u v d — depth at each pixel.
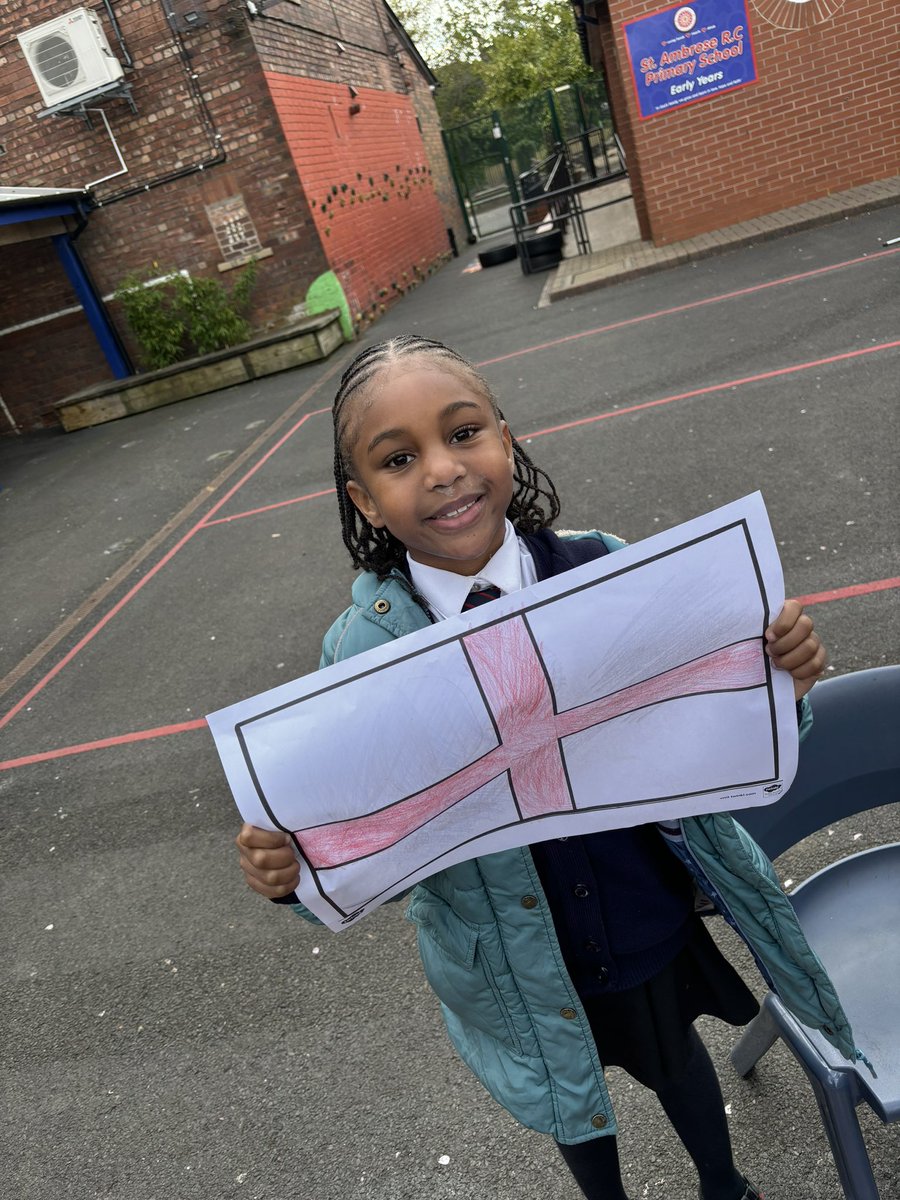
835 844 2.53
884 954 1.59
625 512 4.95
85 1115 2.44
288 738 0.99
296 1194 2.06
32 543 8.34
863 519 4.09
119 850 3.55
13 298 13.11
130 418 12.84
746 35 9.91
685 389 6.57
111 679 5.12
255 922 2.96
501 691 1.01
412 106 20.25
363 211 14.93
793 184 10.55
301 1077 2.36
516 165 23.38
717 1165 1.59
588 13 10.70
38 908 3.35
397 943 2.69
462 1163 2.02
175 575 6.43
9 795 4.21
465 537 1.05
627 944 1.30
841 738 1.61
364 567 1.23
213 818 3.58
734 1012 1.46
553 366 8.36
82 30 11.05
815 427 5.18
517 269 15.59
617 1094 2.08
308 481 7.57
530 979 1.25
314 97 13.45
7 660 5.89
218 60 11.62
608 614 1.00
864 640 3.30
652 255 11.02
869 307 6.90
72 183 12.45
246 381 12.59
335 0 15.70
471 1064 1.42
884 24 9.61
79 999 2.85
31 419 13.88
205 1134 2.28
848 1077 1.39
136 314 12.67
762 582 1.02
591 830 1.15
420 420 1.00
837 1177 1.78
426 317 13.49
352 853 1.07
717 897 1.25
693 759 1.10
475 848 1.14
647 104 10.45
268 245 12.62
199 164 12.20
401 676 0.99
